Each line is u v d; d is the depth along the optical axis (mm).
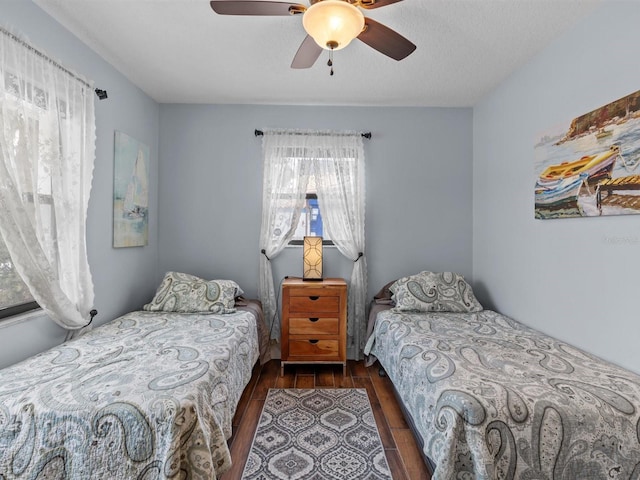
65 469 1169
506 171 2637
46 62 1732
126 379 1391
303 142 3121
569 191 1958
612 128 1671
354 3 1395
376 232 3215
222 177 3164
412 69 2461
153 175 3039
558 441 1235
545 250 2188
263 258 3119
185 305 2588
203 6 1786
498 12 1812
